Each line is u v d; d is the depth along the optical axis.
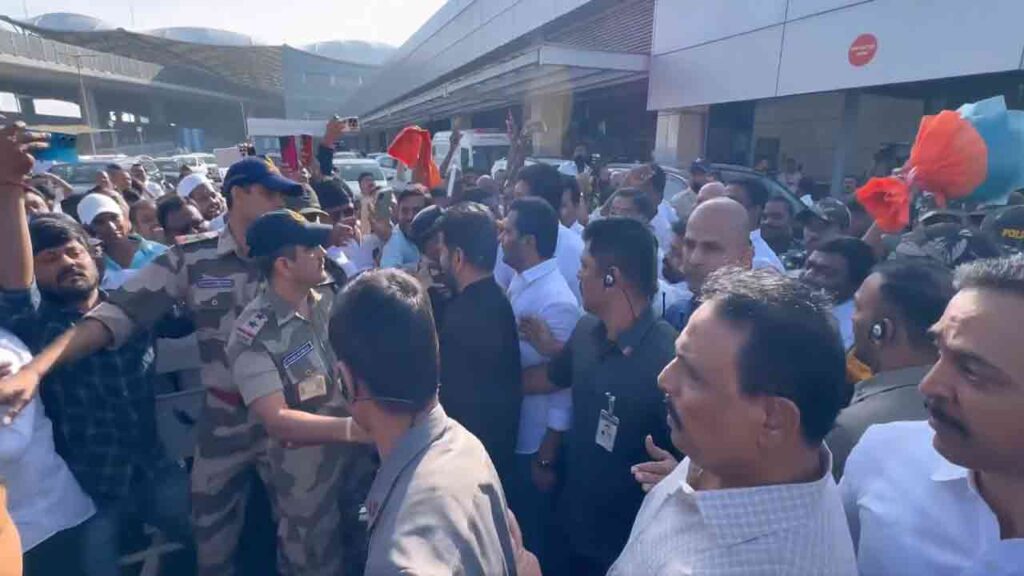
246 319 2.02
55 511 2.00
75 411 2.14
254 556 2.52
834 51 9.01
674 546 0.97
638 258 1.87
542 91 17.97
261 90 66.31
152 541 2.86
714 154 12.61
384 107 45.91
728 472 0.98
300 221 2.01
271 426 1.92
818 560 0.87
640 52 14.71
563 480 2.54
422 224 2.78
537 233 2.58
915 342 1.55
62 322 2.16
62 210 4.88
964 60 7.29
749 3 10.55
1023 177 2.12
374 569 1.05
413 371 1.22
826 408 0.91
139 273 2.25
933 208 3.28
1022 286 0.86
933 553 1.05
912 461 1.16
